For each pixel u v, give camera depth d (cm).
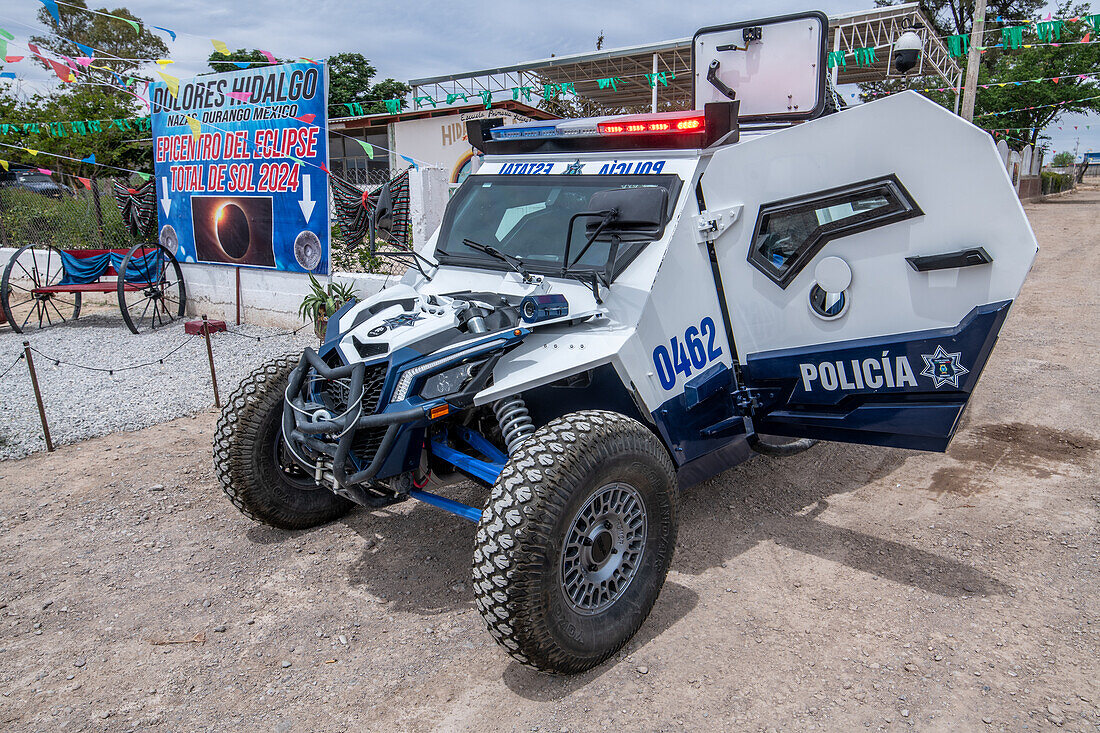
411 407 313
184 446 568
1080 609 346
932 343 335
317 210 928
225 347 886
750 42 527
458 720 284
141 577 385
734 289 389
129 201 1208
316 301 912
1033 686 294
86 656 322
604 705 290
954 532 423
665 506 330
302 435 339
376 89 2762
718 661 315
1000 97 2844
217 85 994
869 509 456
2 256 1380
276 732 278
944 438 353
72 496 479
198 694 299
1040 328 908
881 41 1462
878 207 338
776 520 444
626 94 1931
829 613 347
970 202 314
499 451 360
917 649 319
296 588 376
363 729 280
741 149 369
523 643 281
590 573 310
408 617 352
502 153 470
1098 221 2370
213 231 1047
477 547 281
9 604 359
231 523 445
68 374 772
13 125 1287
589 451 293
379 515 457
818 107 512
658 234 363
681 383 369
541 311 349
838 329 362
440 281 429
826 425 385
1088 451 534
